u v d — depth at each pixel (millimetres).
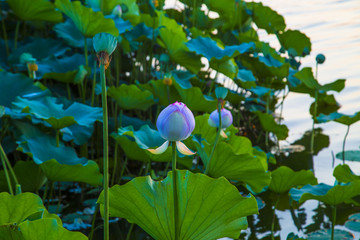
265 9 4773
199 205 1501
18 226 1346
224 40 5066
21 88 2775
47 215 1612
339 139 3961
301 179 2445
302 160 3582
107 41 1222
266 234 2502
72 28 3582
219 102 2008
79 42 3525
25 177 2404
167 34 3479
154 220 1548
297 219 2680
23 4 3439
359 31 6652
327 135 4055
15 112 2350
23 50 3543
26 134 2723
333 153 3680
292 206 2861
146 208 1534
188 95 2963
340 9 8086
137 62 4512
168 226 1540
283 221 2654
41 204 1579
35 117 2477
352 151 3674
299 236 2461
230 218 1512
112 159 3295
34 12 3520
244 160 2174
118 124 3205
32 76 2855
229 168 2229
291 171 2410
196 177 1473
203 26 4953
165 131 1335
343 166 2266
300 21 7387
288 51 4586
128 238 2451
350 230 2516
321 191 2234
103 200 1538
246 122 4434
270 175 2270
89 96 4094
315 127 4250
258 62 4312
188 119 1331
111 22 2977
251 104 4418
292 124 4320
